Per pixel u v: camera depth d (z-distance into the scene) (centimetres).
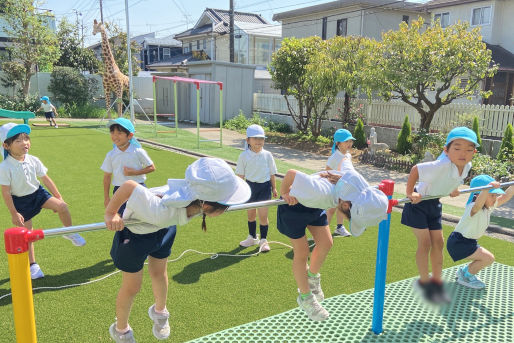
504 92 1902
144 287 399
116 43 3108
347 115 1584
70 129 1755
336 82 1366
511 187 408
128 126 435
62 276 417
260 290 397
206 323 337
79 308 355
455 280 425
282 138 1636
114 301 368
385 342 311
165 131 1761
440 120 1382
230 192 219
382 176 1038
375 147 1249
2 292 380
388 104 1538
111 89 1986
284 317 341
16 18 2250
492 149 1186
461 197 830
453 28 1227
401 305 368
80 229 206
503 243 564
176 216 222
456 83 1248
